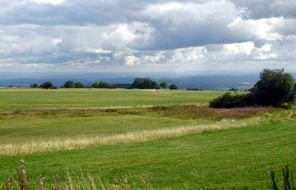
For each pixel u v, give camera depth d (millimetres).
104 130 50969
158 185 17359
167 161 23578
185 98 116375
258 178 17828
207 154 26250
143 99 111625
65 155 27344
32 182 16609
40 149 29422
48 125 56500
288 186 4000
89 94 127312
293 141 31656
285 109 70375
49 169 21766
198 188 16484
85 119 62781
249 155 24984
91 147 31562
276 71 76625
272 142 31734
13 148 29312
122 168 21719
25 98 110250
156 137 36594
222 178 18328
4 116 66375
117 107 84688
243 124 44969
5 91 136000
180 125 54562
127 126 54875
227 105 77812
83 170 21438
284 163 21250
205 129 40656
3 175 19812
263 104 75938
